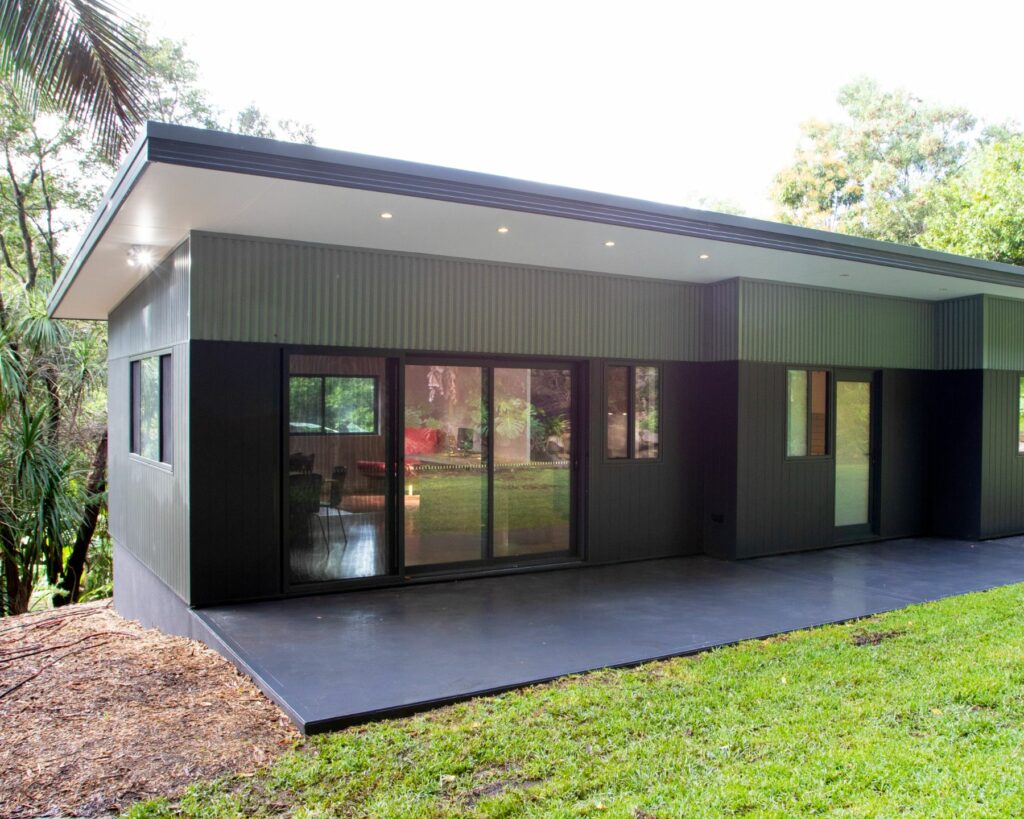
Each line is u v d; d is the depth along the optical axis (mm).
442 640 4852
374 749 3316
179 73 15453
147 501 7023
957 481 9094
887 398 8906
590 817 2760
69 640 5621
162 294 6496
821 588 6426
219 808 2840
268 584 5844
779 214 29688
